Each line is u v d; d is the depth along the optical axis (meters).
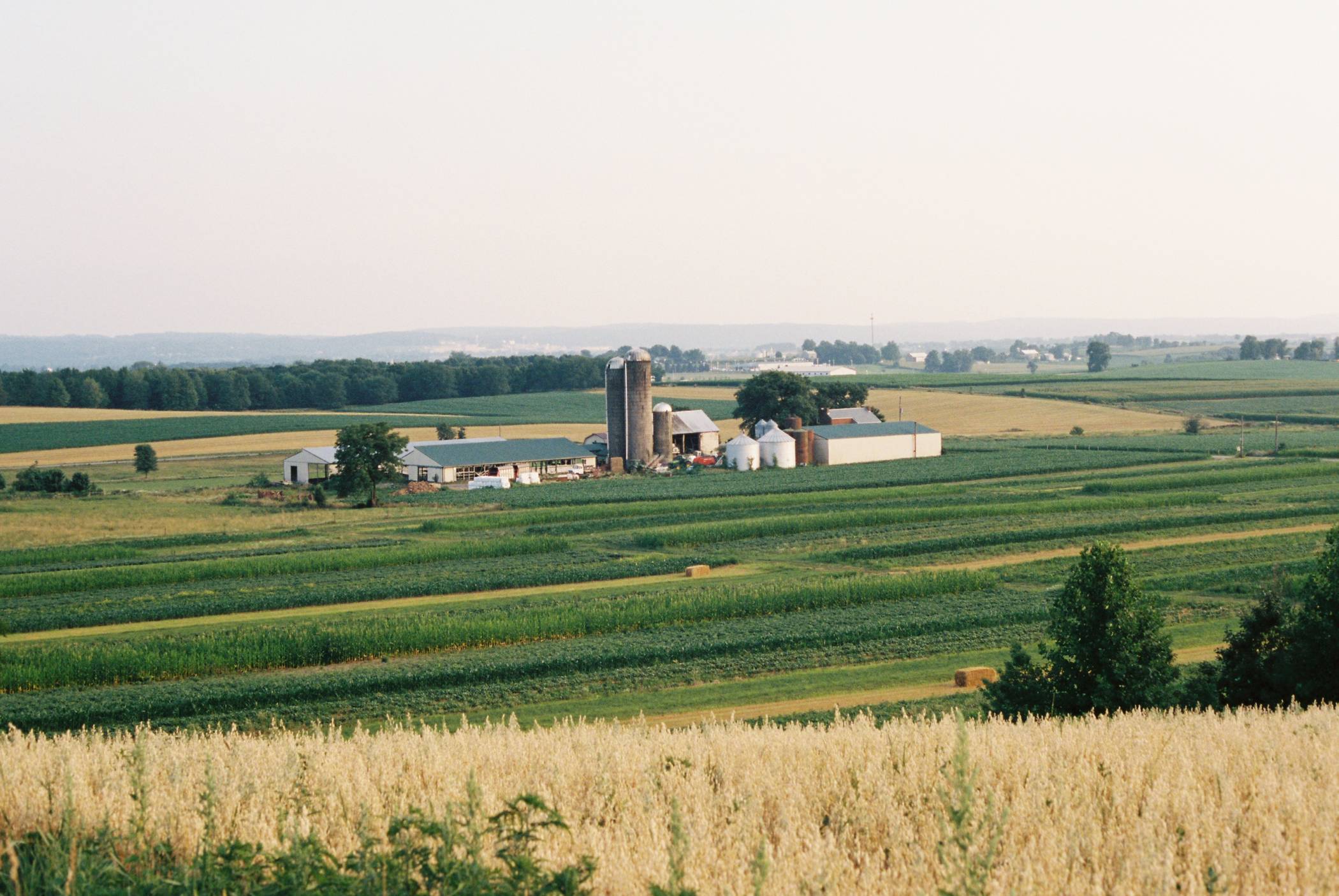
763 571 75.19
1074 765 21.33
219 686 46.09
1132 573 34.69
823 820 18.88
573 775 21.14
